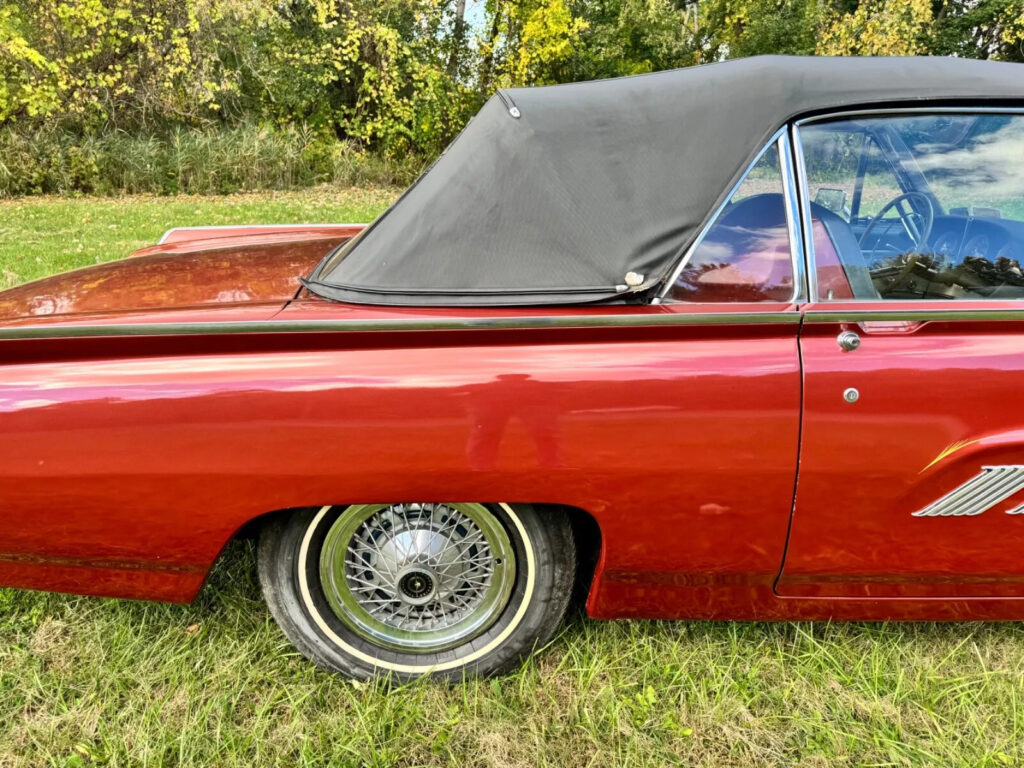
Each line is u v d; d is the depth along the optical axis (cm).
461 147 195
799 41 2531
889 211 193
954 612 190
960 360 165
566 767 176
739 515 171
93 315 178
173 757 177
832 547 176
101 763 174
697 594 185
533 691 193
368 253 187
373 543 188
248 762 175
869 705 192
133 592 180
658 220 172
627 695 195
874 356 165
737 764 177
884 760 179
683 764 177
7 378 162
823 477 168
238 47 1875
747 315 163
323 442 162
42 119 1653
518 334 164
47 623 212
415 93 1966
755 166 173
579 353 165
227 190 1566
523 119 187
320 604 189
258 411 161
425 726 184
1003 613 191
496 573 189
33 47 1645
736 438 165
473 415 162
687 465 166
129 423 161
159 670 199
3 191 1434
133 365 163
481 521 182
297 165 1652
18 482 162
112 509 165
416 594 190
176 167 1546
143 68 1747
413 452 163
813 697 195
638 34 2675
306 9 1964
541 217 176
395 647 195
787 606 188
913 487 169
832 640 213
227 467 163
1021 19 2408
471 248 176
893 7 2092
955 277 185
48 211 1180
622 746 181
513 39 2114
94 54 1658
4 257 727
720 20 2711
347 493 166
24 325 167
